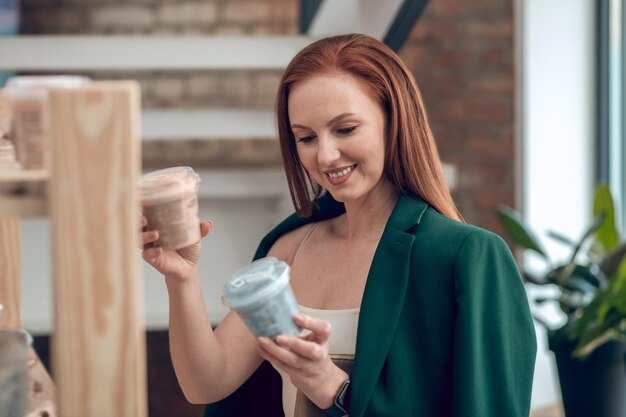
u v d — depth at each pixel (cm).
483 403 140
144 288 396
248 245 417
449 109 451
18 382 94
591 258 391
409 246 147
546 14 434
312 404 151
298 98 145
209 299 409
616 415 356
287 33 512
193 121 338
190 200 129
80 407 87
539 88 436
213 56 315
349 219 162
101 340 87
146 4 503
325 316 153
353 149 145
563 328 359
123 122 86
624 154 444
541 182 439
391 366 143
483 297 144
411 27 305
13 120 92
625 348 350
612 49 438
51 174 86
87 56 306
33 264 390
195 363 156
